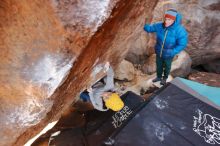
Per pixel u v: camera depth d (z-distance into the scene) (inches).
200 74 247.9
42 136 149.4
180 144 114.2
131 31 98.7
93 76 96.4
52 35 64.7
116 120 143.1
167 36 173.9
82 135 141.7
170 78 206.4
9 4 63.0
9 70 71.0
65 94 83.8
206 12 238.2
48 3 60.5
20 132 83.1
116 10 67.2
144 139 116.4
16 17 64.8
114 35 82.4
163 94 137.7
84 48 67.2
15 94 74.9
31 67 70.1
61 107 93.4
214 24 241.4
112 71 113.6
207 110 130.8
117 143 116.0
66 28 62.8
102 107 125.2
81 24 62.7
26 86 73.2
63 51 66.6
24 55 69.2
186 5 235.3
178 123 123.2
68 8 60.8
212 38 247.6
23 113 78.8
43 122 89.3
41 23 63.9
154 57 226.8
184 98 136.9
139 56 233.6
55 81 71.6
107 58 96.2
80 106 172.4
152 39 229.6
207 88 144.8
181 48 175.9
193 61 260.1
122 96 153.8
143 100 151.6
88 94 127.0
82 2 60.3
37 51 67.7
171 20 166.7
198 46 248.8
